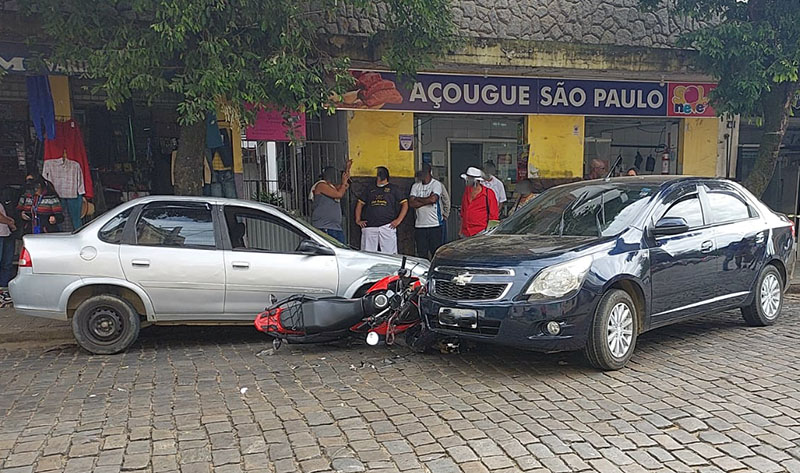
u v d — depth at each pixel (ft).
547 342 16.40
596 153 41.55
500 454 12.31
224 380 17.60
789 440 12.71
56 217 30.58
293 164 36.27
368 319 20.31
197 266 20.74
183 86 22.59
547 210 21.22
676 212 19.79
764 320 22.81
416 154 37.73
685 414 14.19
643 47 33.42
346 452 12.52
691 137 41.22
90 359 20.17
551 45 32.14
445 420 14.14
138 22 23.56
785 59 29.40
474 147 39.40
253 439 13.25
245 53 22.71
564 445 12.66
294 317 20.18
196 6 20.81
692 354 19.25
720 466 11.66
